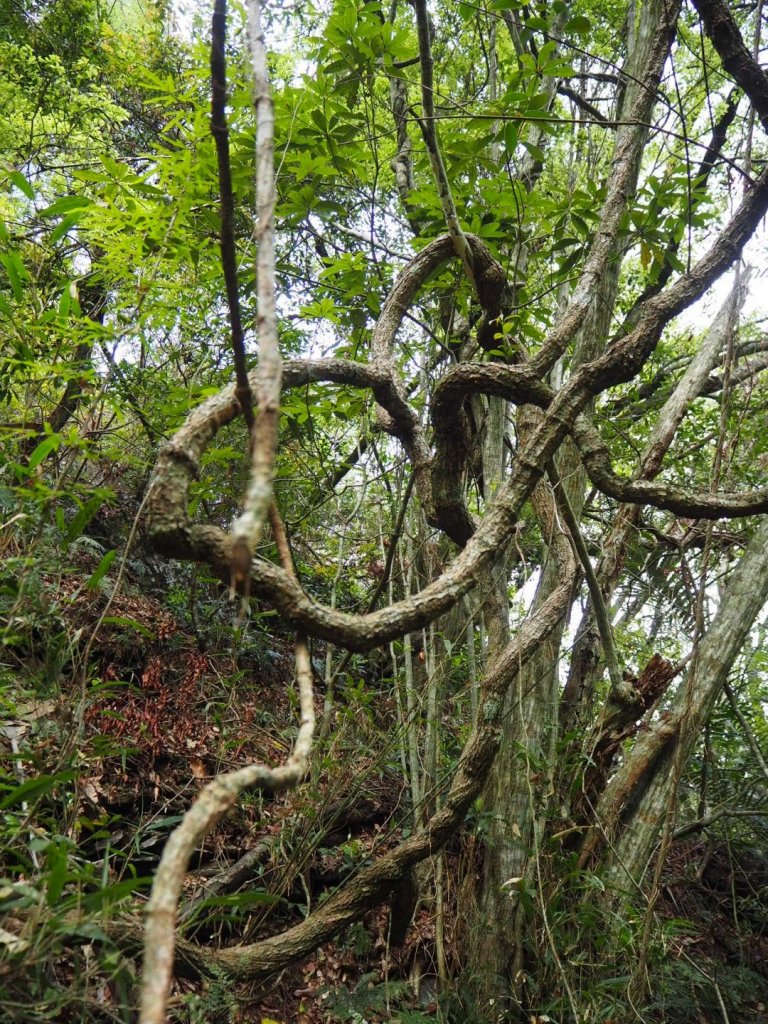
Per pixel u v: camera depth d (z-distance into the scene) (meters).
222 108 1.01
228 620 4.05
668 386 4.94
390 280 2.94
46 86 4.52
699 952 3.61
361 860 3.09
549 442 1.48
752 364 4.14
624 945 2.54
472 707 3.13
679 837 3.64
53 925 1.11
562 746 3.17
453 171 2.46
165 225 2.07
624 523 3.61
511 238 2.66
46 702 2.10
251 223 2.68
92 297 3.19
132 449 3.46
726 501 1.60
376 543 4.39
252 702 3.59
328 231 3.54
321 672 4.12
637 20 3.83
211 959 1.71
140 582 4.01
